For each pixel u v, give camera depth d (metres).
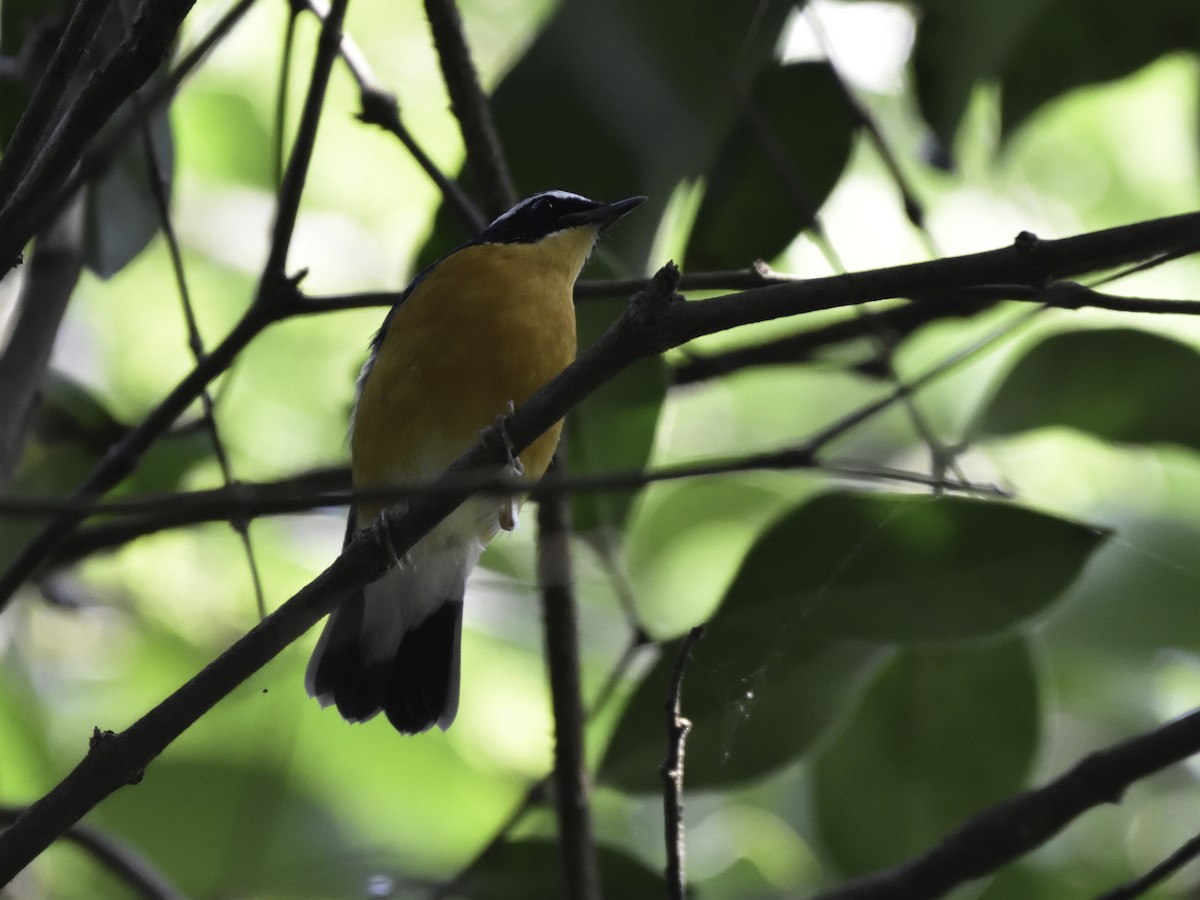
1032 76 10.90
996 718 9.73
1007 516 8.25
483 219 9.40
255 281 14.99
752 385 14.91
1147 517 12.31
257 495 5.14
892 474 6.84
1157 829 13.38
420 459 9.35
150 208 9.72
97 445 11.14
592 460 9.55
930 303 11.53
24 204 5.84
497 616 14.06
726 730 9.05
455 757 13.20
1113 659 12.13
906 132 14.47
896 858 9.91
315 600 6.62
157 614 13.84
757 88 10.33
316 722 12.43
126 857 9.44
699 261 10.70
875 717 9.86
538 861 9.30
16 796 13.08
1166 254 6.78
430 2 8.83
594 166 9.82
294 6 8.16
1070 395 9.23
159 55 5.75
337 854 11.98
